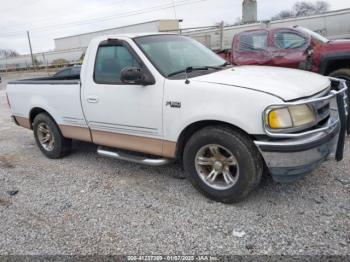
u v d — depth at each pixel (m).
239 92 3.11
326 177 3.89
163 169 4.56
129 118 3.94
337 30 17.83
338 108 3.38
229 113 3.14
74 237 3.09
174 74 3.69
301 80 3.45
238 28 19.73
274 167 3.08
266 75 3.55
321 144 3.09
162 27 32.34
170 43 4.27
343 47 6.42
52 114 4.99
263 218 3.17
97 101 4.22
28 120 5.56
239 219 3.19
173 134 3.60
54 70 31.89
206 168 3.60
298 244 2.75
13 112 5.82
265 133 3.01
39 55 38.41
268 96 2.99
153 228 3.14
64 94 4.68
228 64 4.47
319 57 6.67
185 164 3.67
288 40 7.69
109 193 3.95
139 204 3.62
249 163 3.20
